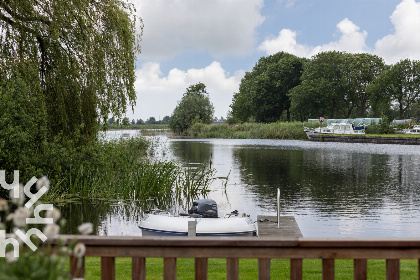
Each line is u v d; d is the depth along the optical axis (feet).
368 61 279.69
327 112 282.15
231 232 34.99
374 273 21.15
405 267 22.27
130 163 69.00
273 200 57.57
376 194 61.82
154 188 61.31
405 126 228.02
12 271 7.41
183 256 10.81
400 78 258.57
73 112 55.67
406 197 59.36
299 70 306.76
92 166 58.65
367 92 265.13
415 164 100.78
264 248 10.71
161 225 36.35
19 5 47.70
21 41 49.14
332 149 152.46
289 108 301.63
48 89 54.54
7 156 48.16
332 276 10.57
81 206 50.44
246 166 98.68
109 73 56.59
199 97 306.35
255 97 305.94
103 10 56.03
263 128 254.88
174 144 188.96
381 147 159.84
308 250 10.65
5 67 49.96
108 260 10.91
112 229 41.22
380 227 42.42
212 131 277.64
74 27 53.11
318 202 56.08
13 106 49.14
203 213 38.65
